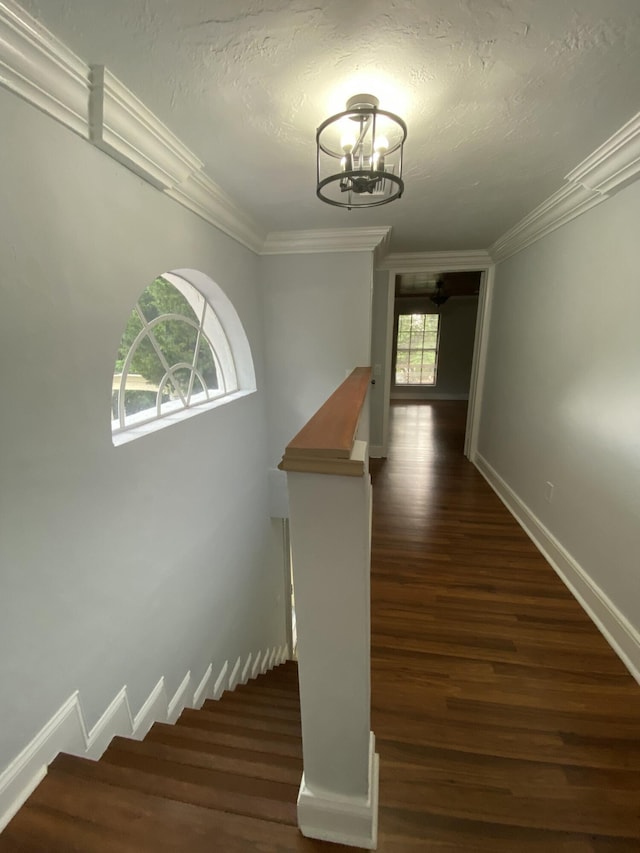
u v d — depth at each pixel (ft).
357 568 2.47
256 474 9.81
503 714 4.72
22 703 3.35
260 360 9.82
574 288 7.00
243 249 8.48
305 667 2.77
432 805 3.60
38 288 3.42
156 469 5.40
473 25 3.14
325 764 2.99
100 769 3.57
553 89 3.92
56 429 3.66
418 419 21.85
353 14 3.02
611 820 3.52
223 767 3.95
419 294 25.80
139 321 5.72
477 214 7.92
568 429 7.17
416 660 5.57
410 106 4.20
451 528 9.25
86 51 3.33
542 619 6.33
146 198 4.99
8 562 3.20
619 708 4.80
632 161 5.02
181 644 6.22
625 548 5.52
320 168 5.70
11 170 3.12
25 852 2.95
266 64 3.55
